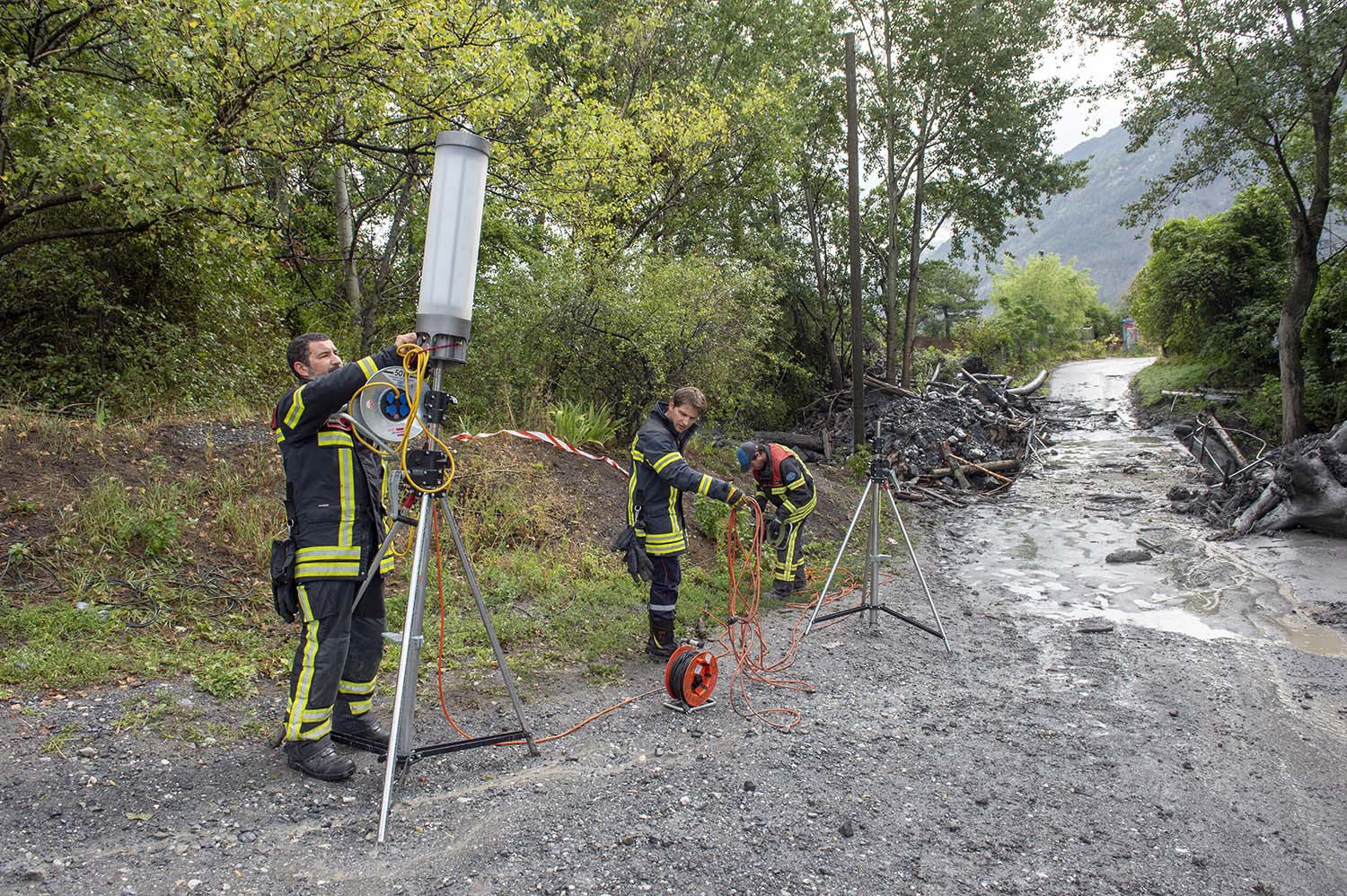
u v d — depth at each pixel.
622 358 10.39
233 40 6.91
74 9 7.26
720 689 5.03
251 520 6.02
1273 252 21.45
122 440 6.68
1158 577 8.65
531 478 8.22
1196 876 3.15
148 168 6.70
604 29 14.70
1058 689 5.29
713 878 2.97
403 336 3.43
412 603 3.43
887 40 21.23
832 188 22.09
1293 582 8.19
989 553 10.10
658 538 5.30
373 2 7.12
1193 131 15.28
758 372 14.70
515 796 3.50
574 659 5.36
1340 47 13.34
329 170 12.39
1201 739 4.50
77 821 2.98
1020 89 21.48
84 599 4.84
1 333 8.55
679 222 16.31
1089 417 22.77
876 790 3.75
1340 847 3.44
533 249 11.41
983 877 3.07
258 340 10.59
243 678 4.35
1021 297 45.78
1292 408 15.48
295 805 3.26
